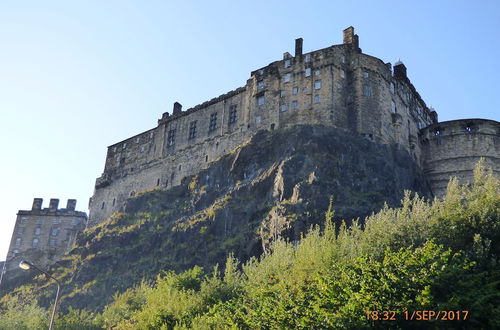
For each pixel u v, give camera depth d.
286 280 31.31
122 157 105.94
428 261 25.80
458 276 25.52
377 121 77.25
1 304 78.69
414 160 81.31
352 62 81.31
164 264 69.62
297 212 60.78
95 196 106.25
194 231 71.69
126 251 77.56
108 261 77.56
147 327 36.97
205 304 37.38
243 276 40.84
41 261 121.62
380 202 65.38
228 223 69.31
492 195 31.88
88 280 76.50
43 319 47.31
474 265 26.94
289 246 38.12
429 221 31.66
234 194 73.12
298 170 68.50
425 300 23.38
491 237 29.25
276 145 75.44
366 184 68.12
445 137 84.12
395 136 79.12
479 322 24.06
